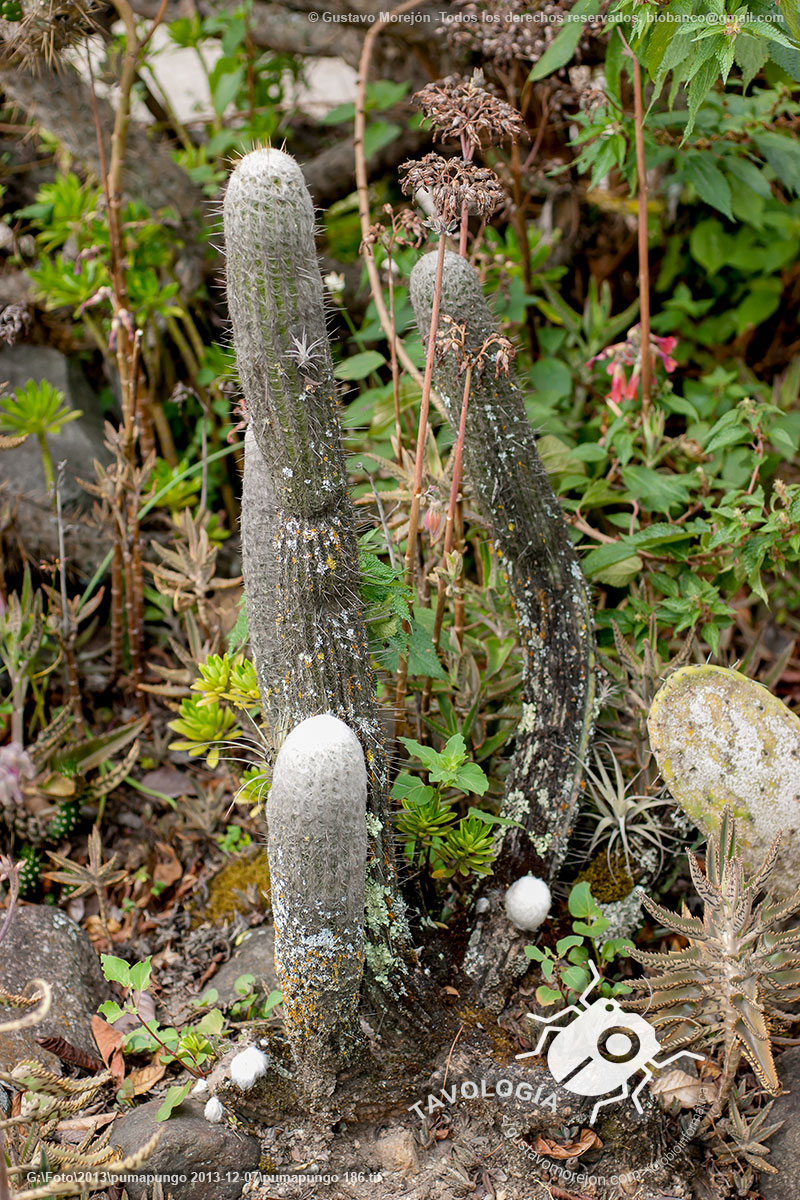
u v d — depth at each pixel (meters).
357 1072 1.56
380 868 1.52
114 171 2.23
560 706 1.73
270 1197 1.52
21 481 2.60
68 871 2.04
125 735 2.21
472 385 1.56
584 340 2.97
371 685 1.50
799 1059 1.69
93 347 3.08
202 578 2.20
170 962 1.96
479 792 1.58
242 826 2.22
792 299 3.22
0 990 1.33
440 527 1.73
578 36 2.09
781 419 2.59
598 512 2.40
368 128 2.90
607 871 1.83
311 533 1.38
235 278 1.26
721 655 2.19
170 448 2.77
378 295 2.18
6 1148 1.41
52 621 2.20
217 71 3.07
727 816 1.55
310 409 1.31
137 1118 1.56
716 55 1.65
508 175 2.82
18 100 2.39
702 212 3.12
